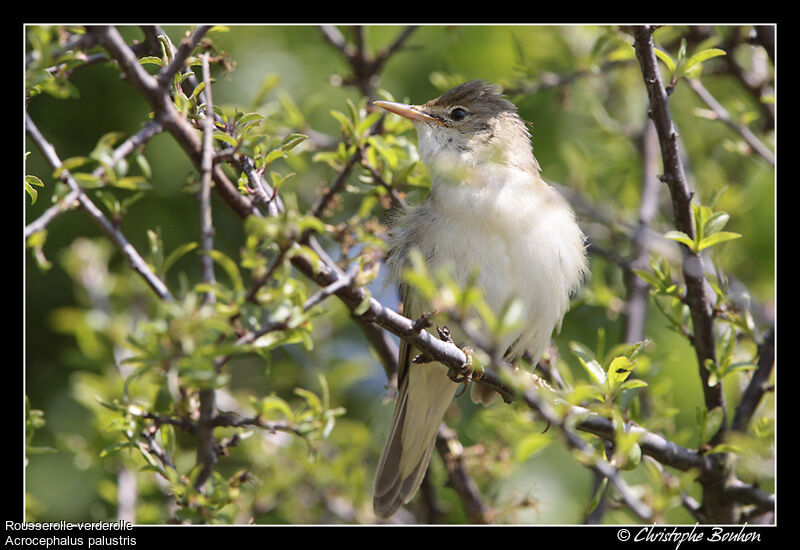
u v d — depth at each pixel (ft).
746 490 25.98
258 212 21.12
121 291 31.94
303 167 29.53
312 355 35.22
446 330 23.57
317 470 31.37
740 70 36.50
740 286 33.47
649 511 22.41
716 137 40.50
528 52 39.63
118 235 18.51
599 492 22.03
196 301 16.97
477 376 23.94
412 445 30.55
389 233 29.58
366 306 18.98
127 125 34.88
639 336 33.04
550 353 32.42
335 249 32.30
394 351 32.27
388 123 30.58
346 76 35.63
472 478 32.91
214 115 22.71
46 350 35.19
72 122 34.78
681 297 26.03
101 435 28.37
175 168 34.47
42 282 35.29
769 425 26.71
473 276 15.61
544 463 35.14
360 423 34.12
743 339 31.83
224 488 22.20
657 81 24.08
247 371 34.99
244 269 36.35
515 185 29.19
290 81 36.83
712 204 25.77
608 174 40.55
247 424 22.13
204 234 17.10
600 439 23.81
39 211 34.42
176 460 28.09
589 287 34.78
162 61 21.39
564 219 29.48
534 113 40.04
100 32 18.63
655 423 24.75
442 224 28.68
